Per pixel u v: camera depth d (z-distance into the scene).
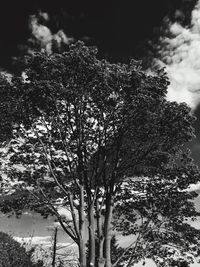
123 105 21.88
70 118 22.97
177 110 21.70
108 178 23.62
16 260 20.00
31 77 21.56
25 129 22.84
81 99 22.02
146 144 23.22
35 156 23.73
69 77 21.50
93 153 23.67
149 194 24.95
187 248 23.66
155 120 21.98
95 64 20.88
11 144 23.14
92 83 21.30
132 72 21.12
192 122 22.02
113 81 21.45
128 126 22.28
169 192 24.62
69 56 21.09
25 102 21.55
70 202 21.72
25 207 22.41
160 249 23.81
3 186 22.23
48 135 23.50
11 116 21.73
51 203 22.38
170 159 24.78
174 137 22.66
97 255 21.11
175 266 23.59
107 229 22.20
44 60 21.28
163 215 24.19
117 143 22.81
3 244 20.75
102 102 21.81
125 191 25.47
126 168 23.11
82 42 21.70
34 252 21.05
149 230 23.61
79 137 22.80
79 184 22.33
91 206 22.02
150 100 20.77
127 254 24.75
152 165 24.22
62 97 21.66
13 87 21.84
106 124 22.66
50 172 22.70
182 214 24.20
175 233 24.05
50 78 21.55
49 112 21.89
